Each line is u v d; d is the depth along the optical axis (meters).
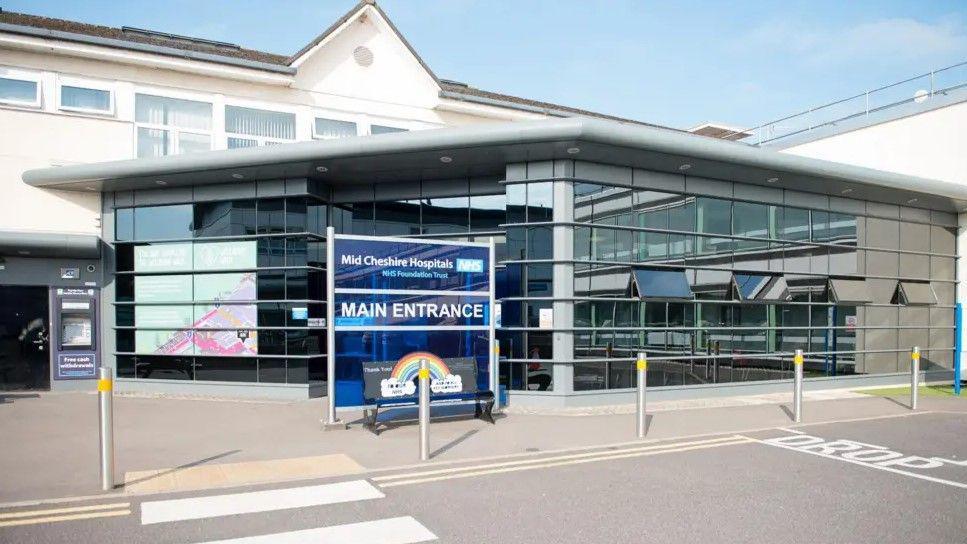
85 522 5.57
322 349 13.68
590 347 12.33
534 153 11.85
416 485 6.77
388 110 17.72
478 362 10.97
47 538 5.18
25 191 14.36
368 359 10.02
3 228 14.18
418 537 5.24
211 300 13.92
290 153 12.20
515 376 12.33
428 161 12.40
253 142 16.23
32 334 14.24
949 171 17.73
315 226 13.88
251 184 13.84
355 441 8.95
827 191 15.26
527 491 6.57
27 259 14.23
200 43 18.69
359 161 12.32
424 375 7.86
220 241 13.98
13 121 14.30
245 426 10.08
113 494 6.38
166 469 7.35
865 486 6.82
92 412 11.43
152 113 15.36
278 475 7.12
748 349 14.27
